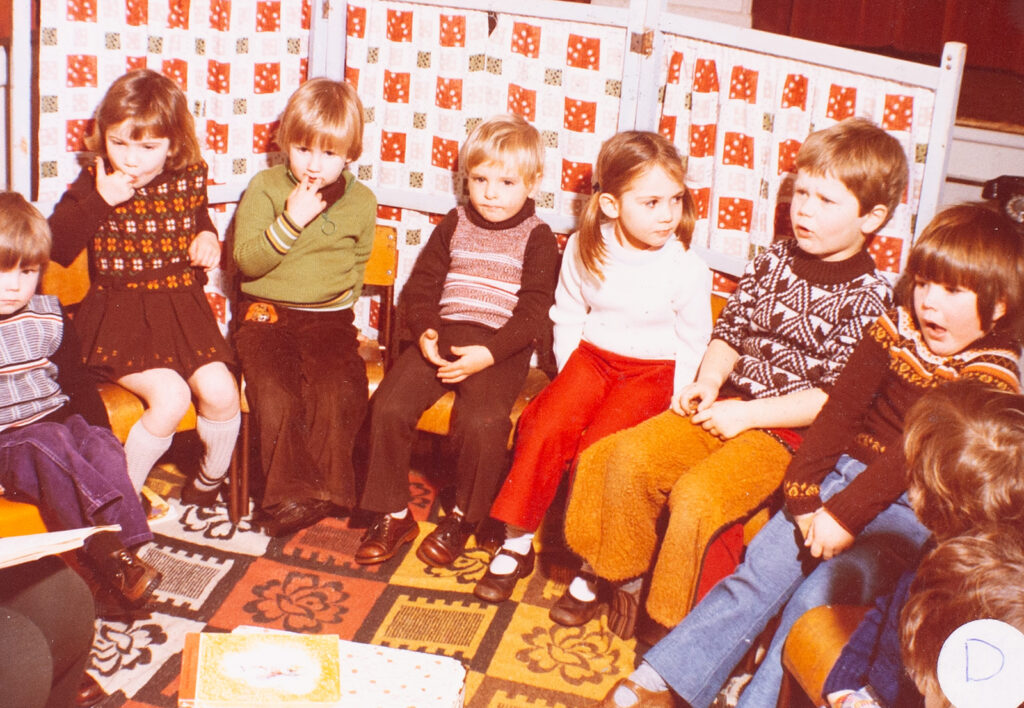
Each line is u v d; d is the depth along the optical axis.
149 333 2.63
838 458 2.21
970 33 3.99
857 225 2.34
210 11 2.87
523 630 2.46
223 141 2.99
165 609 2.43
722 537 2.24
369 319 3.25
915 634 1.36
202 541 2.70
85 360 2.61
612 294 2.63
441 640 2.40
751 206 2.72
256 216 2.83
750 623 2.13
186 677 1.72
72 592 1.87
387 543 2.65
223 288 3.13
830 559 2.06
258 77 2.99
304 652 1.80
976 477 1.41
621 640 2.45
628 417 2.55
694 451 2.38
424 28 2.94
